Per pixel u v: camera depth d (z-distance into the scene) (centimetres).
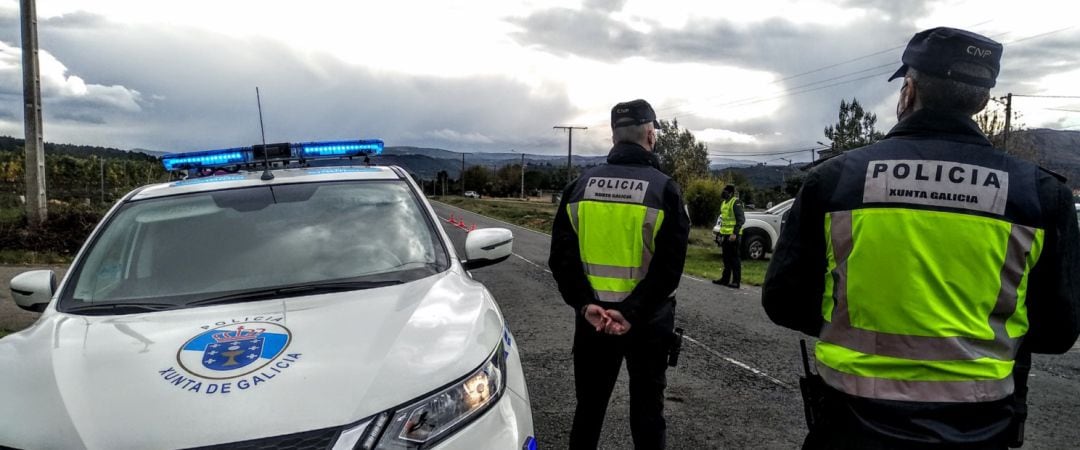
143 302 277
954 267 166
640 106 314
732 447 396
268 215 330
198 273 294
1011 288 168
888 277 169
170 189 355
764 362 584
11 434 191
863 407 171
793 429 425
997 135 2972
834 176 182
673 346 319
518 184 11244
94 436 185
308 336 228
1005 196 166
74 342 238
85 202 2172
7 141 4322
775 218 1659
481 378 223
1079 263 170
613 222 300
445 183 11781
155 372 208
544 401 477
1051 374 557
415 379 209
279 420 189
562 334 690
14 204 2150
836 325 181
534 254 1603
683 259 299
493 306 288
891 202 171
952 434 164
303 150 422
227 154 416
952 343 165
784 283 189
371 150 432
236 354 216
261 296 275
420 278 295
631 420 317
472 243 350
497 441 217
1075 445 400
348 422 192
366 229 325
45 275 309
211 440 184
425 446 201
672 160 6494
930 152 173
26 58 1314
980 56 173
